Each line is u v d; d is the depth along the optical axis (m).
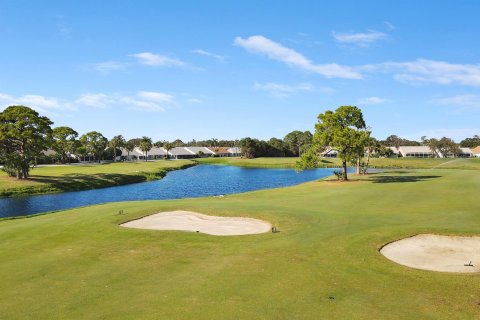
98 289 14.51
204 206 31.30
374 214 27.33
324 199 36.94
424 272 16.08
